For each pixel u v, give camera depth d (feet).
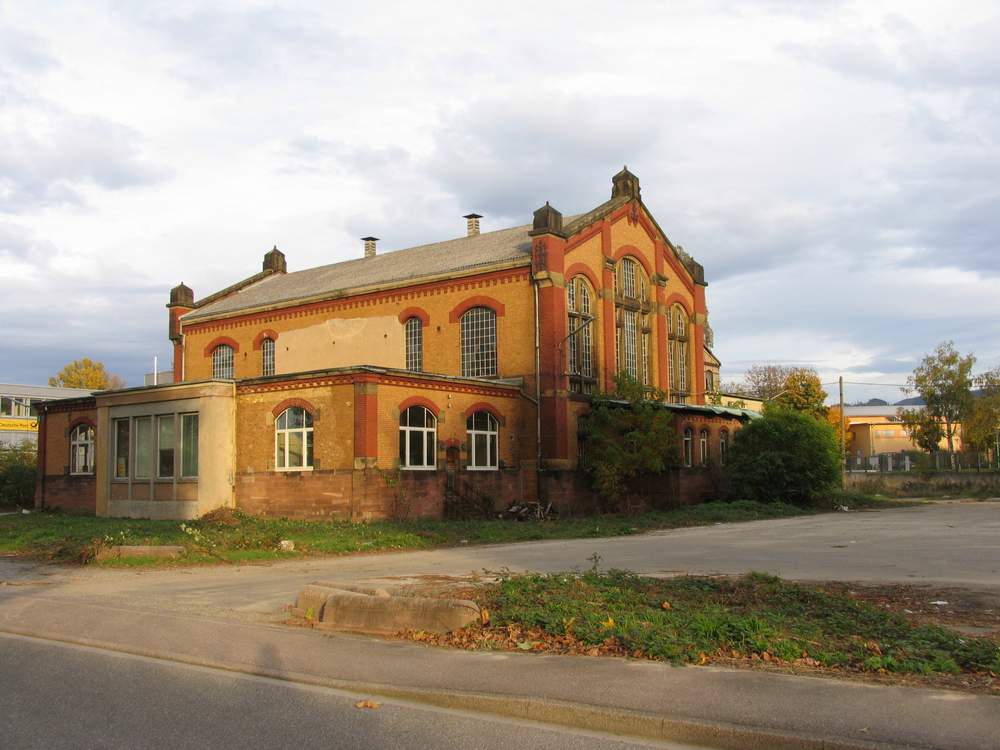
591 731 22.86
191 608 41.91
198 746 21.94
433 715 24.32
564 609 34.53
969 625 34.99
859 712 22.12
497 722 23.67
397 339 130.72
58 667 30.48
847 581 47.98
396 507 95.09
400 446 97.45
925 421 234.79
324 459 95.14
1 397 256.93
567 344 117.60
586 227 124.67
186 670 29.84
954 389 228.84
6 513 122.42
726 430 144.77
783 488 131.23
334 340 138.82
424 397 100.53
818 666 27.45
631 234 136.87
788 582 45.24
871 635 31.45
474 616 33.99
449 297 125.59
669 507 125.49
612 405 119.65
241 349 152.25
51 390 269.64
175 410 105.70
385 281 132.05
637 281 138.82
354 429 92.99
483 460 110.42
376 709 24.98
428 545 74.74
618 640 30.22
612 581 42.14
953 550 65.67
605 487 114.83
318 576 54.08
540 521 100.01
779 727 21.16
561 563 59.06
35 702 26.05
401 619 34.68
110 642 34.01
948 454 230.27
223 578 54.24
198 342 159.74
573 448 117.70
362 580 49.52
